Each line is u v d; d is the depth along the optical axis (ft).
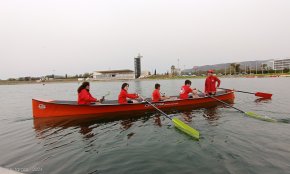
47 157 16.49
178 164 14.76
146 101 32.50
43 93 98.84
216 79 40.57
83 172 13.91
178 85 130.41
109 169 14.28
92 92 89.86
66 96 79.41
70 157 16.40
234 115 29.60
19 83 352.08
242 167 13.87
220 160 15.08
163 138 20.54
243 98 48.52
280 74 281.54
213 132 21.70
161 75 403.54
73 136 21.84
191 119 27.66
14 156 16.84
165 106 34.68
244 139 19.17
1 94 97.45
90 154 16.92
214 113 31.12
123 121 27.63
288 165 13.94
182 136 21.02
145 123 26.53
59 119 29.17
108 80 317.63
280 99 44.68
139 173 13.62
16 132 23.98
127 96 32.71
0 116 35.42
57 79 385.09
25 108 45.37
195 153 16.53
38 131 23.99
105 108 30.89
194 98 37.19
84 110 30.09
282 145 17.42
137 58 362.74
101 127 24.97
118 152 17.20
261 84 104.58
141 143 19.26
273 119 26.35
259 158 15.10
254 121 25.90
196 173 13.41
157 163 15.01
